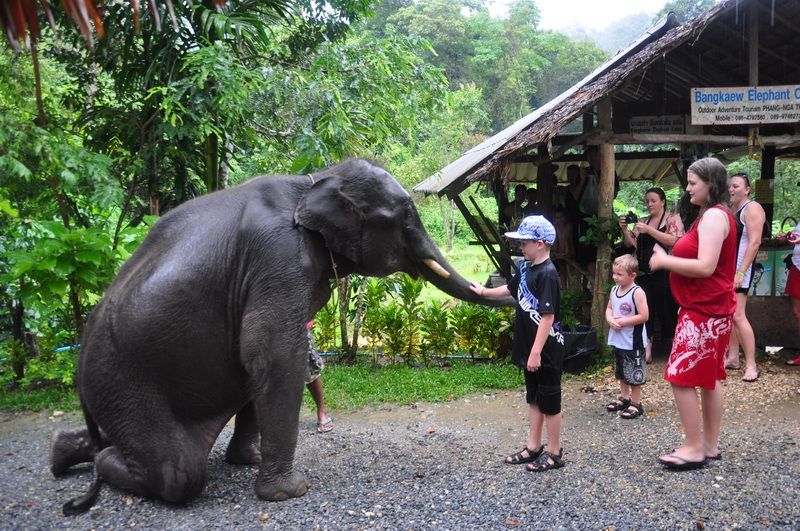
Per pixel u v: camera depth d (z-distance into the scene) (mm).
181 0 6891
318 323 8453
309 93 7273
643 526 3467
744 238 6371
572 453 4703
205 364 3877
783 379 6438
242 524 3607
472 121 25719
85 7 2893
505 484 4113
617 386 6586
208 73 6582
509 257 8062
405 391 6652
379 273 4227
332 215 3973
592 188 8648
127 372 3783
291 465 3973
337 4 8977
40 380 7391
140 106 8133
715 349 4133
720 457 4449
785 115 7371
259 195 4031
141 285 3807
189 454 3848
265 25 7750
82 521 3684
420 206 28766
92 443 4273
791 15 7629
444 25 37875
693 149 8758
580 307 8008
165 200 8484
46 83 8391
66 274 6281
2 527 3615
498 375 7129
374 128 8039
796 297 6883
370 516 3674
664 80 9125
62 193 7203
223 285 3875
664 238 6730
